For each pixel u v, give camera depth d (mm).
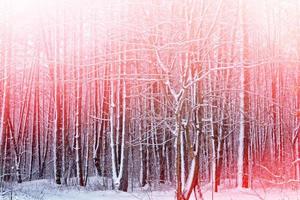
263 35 27281
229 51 15289
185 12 7902
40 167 32125
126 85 19531
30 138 41031
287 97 29609
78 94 24719
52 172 37812
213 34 8312
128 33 8664
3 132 21453
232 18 11789
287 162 21734
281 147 25328
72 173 30438
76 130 24234
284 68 29422
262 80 30156
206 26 8156
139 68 11539
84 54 29172
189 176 8055
